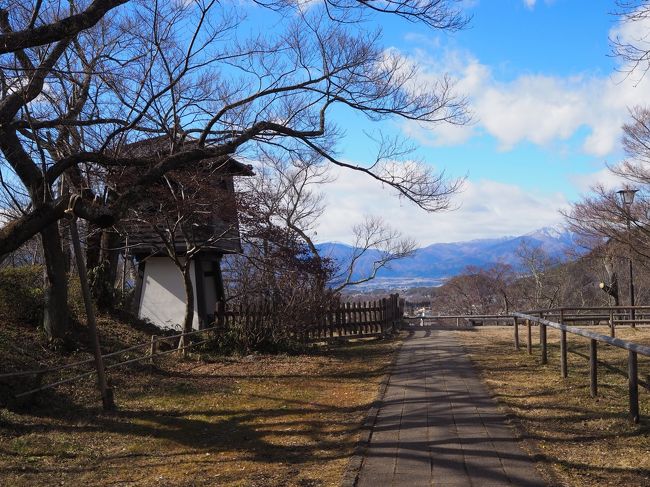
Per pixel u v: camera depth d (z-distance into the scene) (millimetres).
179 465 6352
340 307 18844
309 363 13859
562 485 5055
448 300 60594
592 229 19750
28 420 8195
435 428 7215
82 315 14383
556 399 8516
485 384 10031
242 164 16391
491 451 6164
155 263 18953
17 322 12133
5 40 7211
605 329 21375
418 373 11633
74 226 8797
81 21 7668
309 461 6258
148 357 11859
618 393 8758
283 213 21219
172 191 13117
